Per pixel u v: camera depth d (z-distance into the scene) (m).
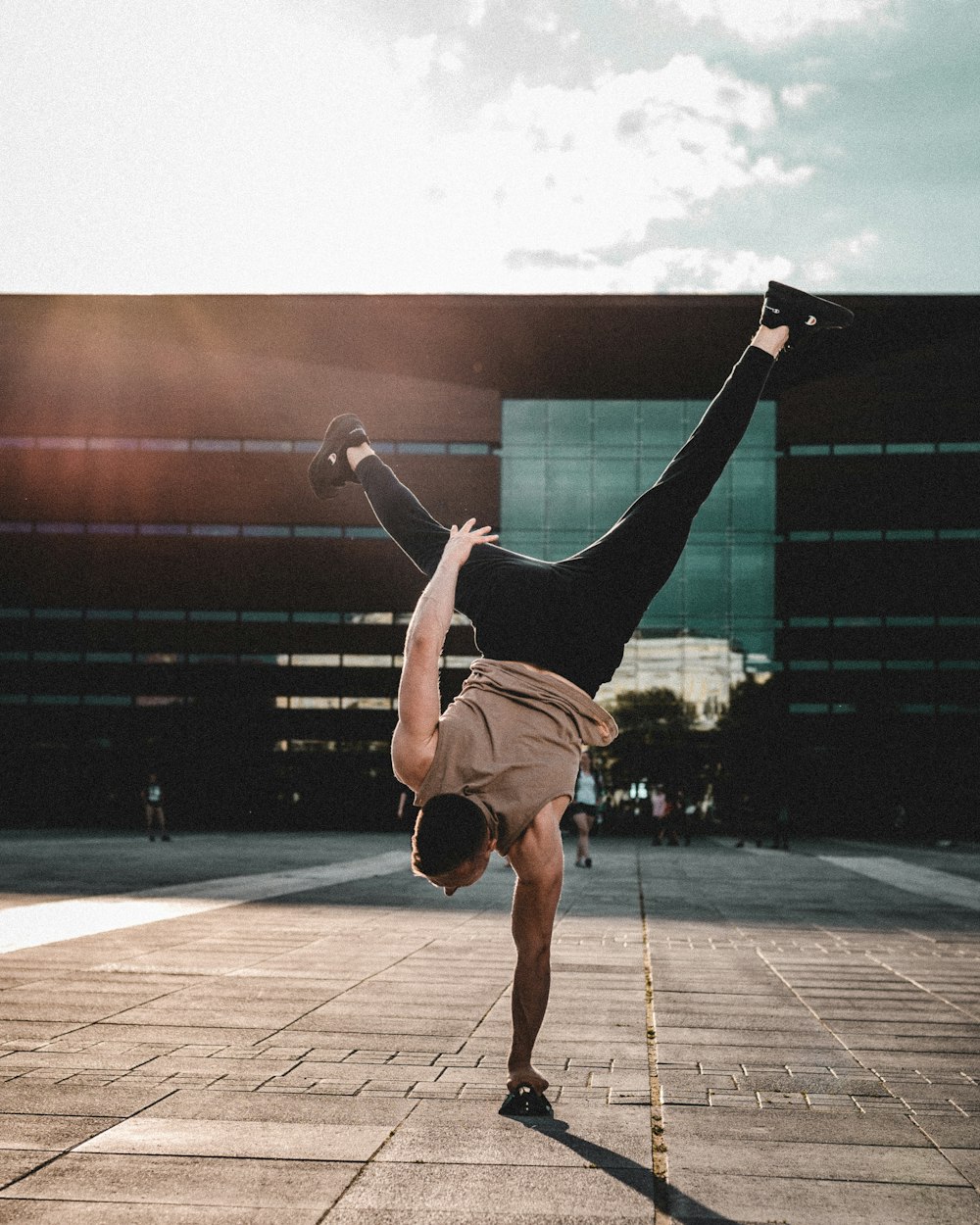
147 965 6.27
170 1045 4.28
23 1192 2.62
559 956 6.98
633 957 6.95
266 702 38.97
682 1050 4.33
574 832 37.47
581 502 39.19
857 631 38.47
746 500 39.22
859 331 38.03
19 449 39.62
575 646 3.32
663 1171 2.85
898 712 38.06
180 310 38.59
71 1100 3.47
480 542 3.43
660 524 3.37
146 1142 3.03
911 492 38.69
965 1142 3.15
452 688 38.53
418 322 38.03
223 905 9.93
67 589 39.25
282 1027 4.62
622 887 13.18
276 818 38.59
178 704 39.00
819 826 37.97
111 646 39.12
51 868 15.10
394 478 4.00
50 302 39.12
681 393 39.41
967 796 37.62
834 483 39.00
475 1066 3.97
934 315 37.47
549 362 39.03
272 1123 3.22
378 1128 3.18
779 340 3.62
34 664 39.09
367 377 39.50
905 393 39.03
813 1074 3.96
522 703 3.26
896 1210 2.56
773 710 38.41
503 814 3.15
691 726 38.44
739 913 10.00
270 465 39.50
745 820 38.03
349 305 37.75
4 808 38.62
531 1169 2.82
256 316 38.50
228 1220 2.43
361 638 39.06
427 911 9.55
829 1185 2.75
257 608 39.22
